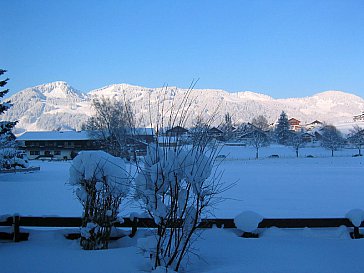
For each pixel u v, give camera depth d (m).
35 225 8.03
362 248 7.12
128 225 8.07
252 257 6.56
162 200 6.00
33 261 6.41
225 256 6.61
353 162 62.78
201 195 6.06
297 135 95.62
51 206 16.39
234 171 42.69
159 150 6.10
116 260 6.39
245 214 8.09
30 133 95.00
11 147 43.66
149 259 6.32
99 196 7.34
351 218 8.09
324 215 13.52
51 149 91.81
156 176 5.87
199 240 7.58
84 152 7.45
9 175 39.03
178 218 5.89
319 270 5.85
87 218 7.34
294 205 16.39
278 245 7.32
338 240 7.77
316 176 34.56
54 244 7.69
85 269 5.96
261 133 90.81
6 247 7.44
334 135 94.69
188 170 5.81
